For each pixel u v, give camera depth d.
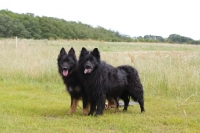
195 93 11.51
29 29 75.06
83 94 8.32
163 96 11.70
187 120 7.48
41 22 82.00
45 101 10.21
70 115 8.09
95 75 7.96
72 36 82.25
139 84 8.90
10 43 31.39
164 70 13.49
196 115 8.28
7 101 9.70
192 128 6.79
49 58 17.41
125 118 7.64
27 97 10.81
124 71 8.87
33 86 13.38
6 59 17.64
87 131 6.27
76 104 8.52
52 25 82.50
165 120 7.43
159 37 86.19
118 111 8.98
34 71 15.00
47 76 14.75
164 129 6.66
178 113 8.65
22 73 15.11
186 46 50.31
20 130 6.21
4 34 66.75
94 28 102.19
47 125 6.71
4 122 6.77
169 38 82.81
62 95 11.76
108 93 8.36
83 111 8.34
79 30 88.19
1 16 70.19
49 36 76.75
